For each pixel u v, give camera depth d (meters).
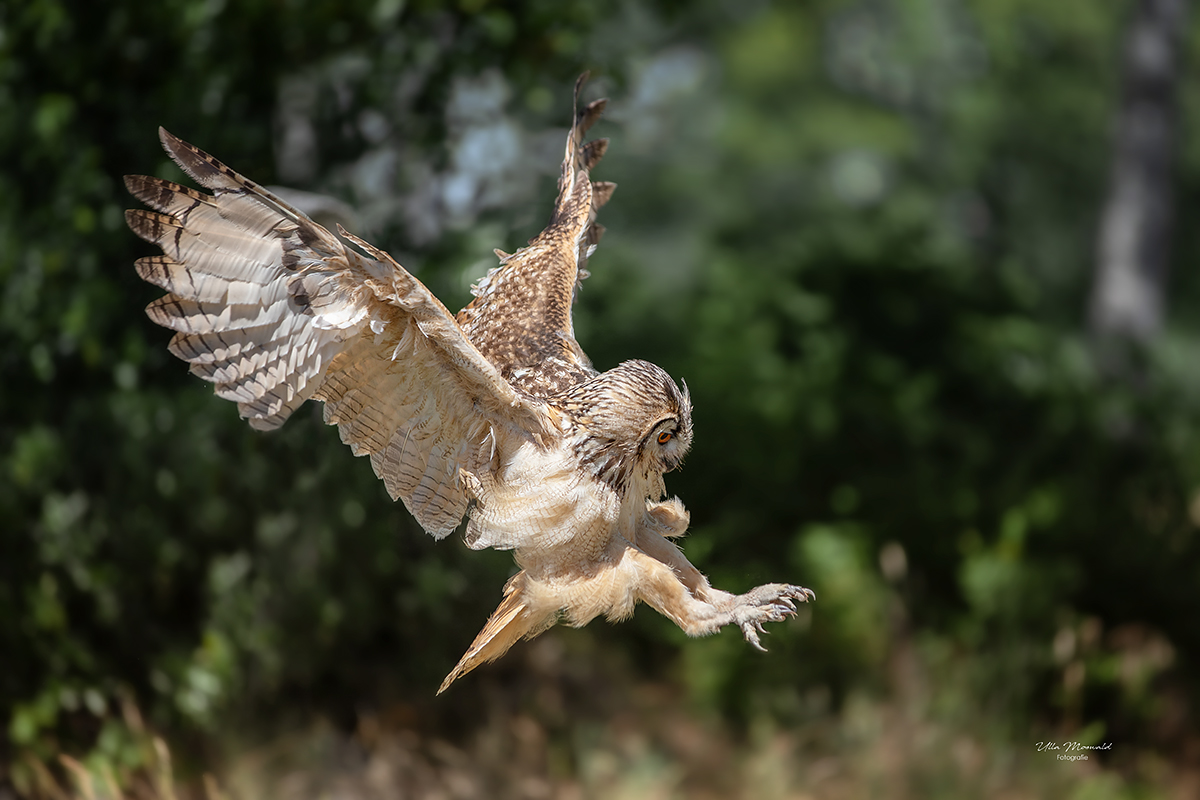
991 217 28.66
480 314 7.06
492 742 11.59
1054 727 12.77
